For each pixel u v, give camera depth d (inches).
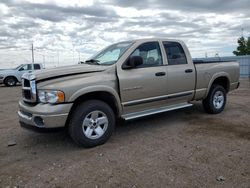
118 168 154.5
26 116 185.9
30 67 892.6
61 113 173.8
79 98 186.2
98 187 134.2
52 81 181.3
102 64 208.5
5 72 853.8
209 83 265.9
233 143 189.6
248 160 160.6
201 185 132.7
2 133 233.9
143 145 191.2
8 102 437.7
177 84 237.0
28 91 188.5
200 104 330.6
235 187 130.2
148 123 249.6
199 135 209.8
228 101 361.4
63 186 136.3
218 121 250.1
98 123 189.9
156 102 226.1
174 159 164.6
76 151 183.6
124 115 210.2
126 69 205.5
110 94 197.3
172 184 134.4
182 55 247.0
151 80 217.2
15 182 142.2
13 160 172.2
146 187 132.4
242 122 244.8
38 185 138.2
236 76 298.4
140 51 216.8
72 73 187.6
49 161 168.6
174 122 250.7
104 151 181.5
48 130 175.9
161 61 229.3
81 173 149.8
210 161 160.2
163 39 236.1
